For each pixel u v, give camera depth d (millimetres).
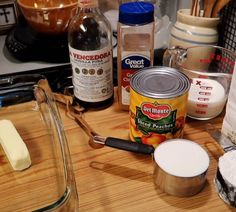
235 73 501
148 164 521
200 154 476
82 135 579
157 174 470
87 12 592
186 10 689
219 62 659
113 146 514
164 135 502
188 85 494
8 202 460
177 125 501
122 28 548
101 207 457
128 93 610
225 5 639
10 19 860
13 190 477
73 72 601
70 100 634
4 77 648
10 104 630
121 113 630
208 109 596
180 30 661
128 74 591
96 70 582
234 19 653
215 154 535
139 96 477
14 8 849
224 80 600
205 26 640
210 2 631
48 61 729
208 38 646
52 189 473
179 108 483
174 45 683
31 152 537
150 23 545
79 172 509
